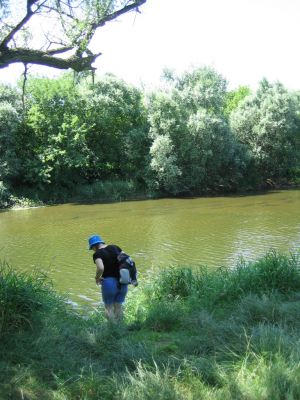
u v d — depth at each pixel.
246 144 45.34
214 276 8.21
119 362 4.45
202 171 39.44
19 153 37.59
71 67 6.49
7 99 37.41
